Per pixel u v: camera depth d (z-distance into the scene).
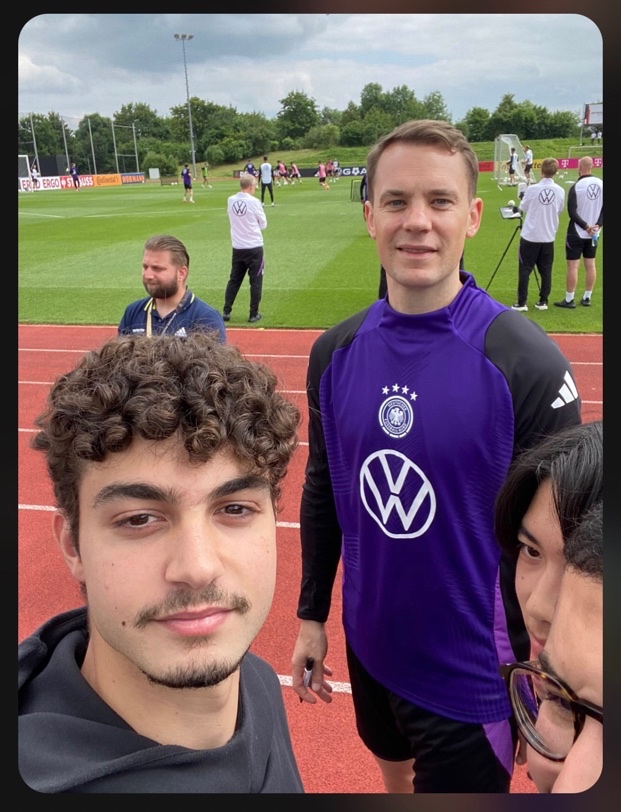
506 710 1.50
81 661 0.92
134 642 0.74
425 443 1.43
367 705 1.74
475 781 1.52
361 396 1.53
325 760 2.33
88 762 0.75
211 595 0.74
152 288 3.43
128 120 55.03
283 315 9.03
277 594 3.33
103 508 0.74
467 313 1.46
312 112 54.25
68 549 0.84
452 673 1.50
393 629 1.55
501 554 1.43
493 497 1.41
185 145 54.81
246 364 0.88
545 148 41.25
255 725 0.94
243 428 0.77
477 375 1.40
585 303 8.55
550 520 0.90
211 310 3.54
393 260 1.43
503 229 15.61
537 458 0.93
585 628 0.73
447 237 1.39
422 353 1.45
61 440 0.77
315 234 16.12
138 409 0.73
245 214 8.07
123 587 0.73
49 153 51.25
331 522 1.79
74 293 10.99
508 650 1.47
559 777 0.74
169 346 0.86
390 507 1.49
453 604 1.48
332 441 1.65
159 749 0.77
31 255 14.59
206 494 0.74
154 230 18.19
